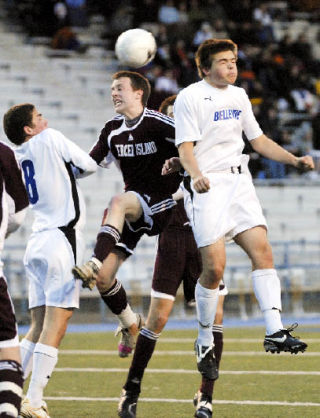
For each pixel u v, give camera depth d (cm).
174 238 2662
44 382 2462
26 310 6069
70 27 8875
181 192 2680
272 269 2353
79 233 2534
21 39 8675
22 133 2558
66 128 7925
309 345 4384
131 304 6372
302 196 7862
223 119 2377
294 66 8825
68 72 8525
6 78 8156
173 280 2639
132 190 2677
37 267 2527
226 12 9219
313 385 3136
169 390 3084
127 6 9206
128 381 2588
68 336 5138
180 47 8125
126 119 2641
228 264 7038
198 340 2461
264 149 2453
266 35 9094
